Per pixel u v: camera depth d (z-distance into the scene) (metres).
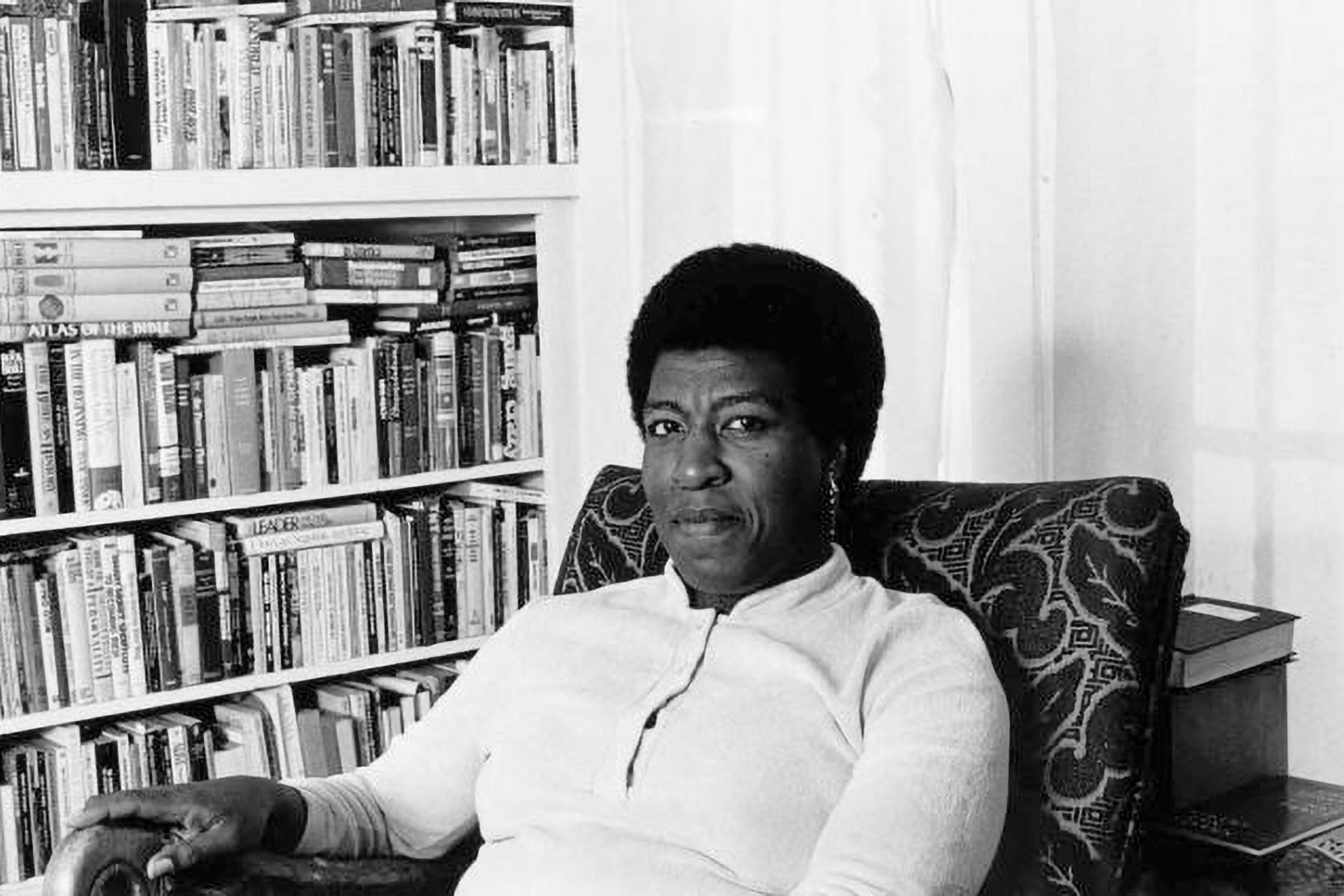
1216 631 1.82
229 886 1.54
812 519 1.61
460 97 3.05
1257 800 1.82
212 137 2.81
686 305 1.57
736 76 2.84
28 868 2.76
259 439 2.91
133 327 2.75
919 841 1.36
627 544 1.94
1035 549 1.63
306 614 2.98
